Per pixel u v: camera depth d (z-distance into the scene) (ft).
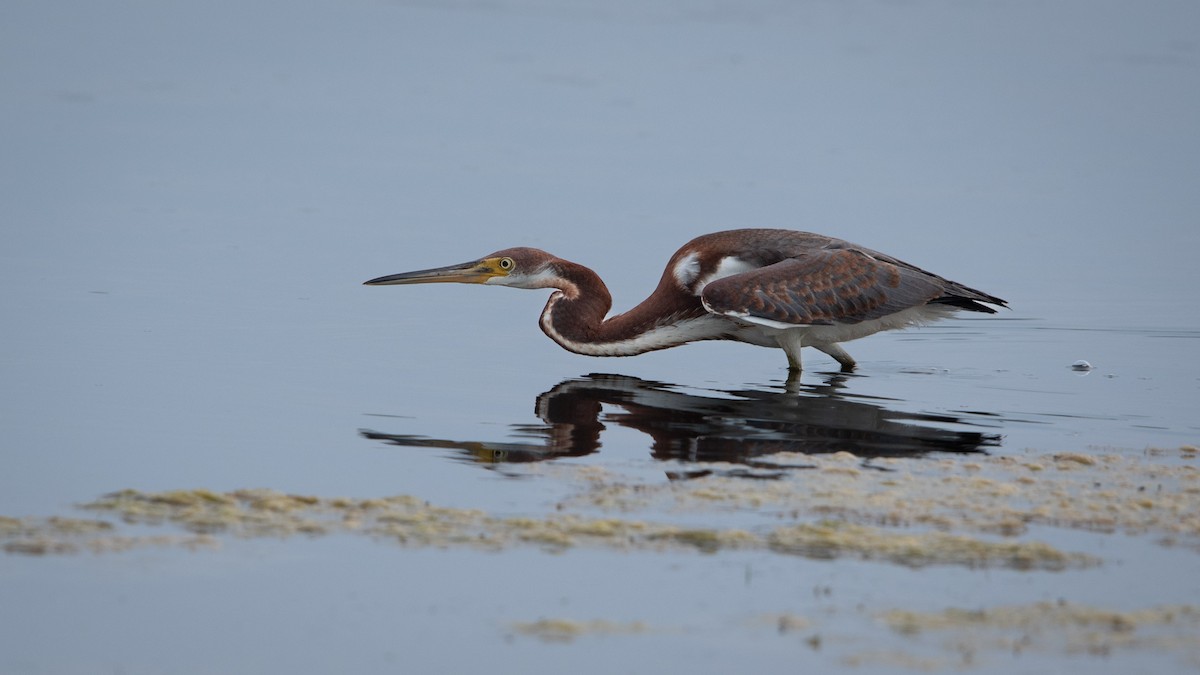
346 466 36.55
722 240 50.60
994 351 54.08
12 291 56.80
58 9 128.88
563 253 66.03
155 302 56.13
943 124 101.86
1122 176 88.58
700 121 99.25
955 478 35.96
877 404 44.88
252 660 25.77
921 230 74.18
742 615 27.48
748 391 46.70
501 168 84.23
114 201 73.77
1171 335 56.65
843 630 26.78
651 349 50.62
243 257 64.08
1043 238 73.77
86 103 97.81
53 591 28.25
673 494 34.35
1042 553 30.48
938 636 26.50
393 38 122.83
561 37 124.67
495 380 47.47
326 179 80.53
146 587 28.55
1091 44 126.52
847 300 48.14
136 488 34.09
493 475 35.91
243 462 36.63
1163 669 25.20
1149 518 32.91
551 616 27.50
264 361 48.52
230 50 117.08
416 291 61.00
